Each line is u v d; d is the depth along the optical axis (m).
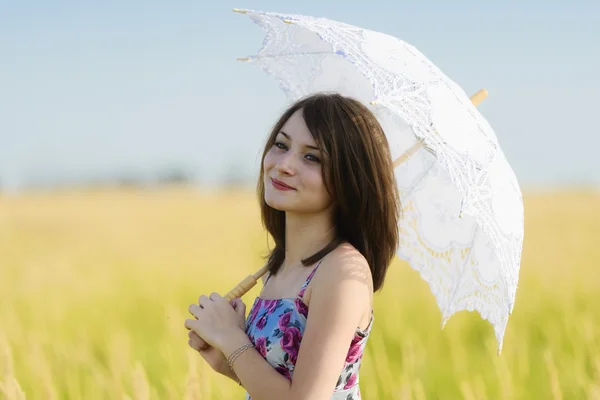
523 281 11.15
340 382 2.79
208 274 12.57
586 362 6.38
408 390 4.89
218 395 5.23
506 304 3.08
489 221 2.88
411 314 8.86
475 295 3.39
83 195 55.44
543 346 7.23
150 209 38.56
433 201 3.57
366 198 2.83
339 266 2.69
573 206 33.56
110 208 39.75
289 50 3.76
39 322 8.40
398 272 11.75
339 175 2.80
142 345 7.53
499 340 3.17
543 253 13.93
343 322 2.60
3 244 18.52
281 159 2.84
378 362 5.55
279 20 3.63
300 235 2.92
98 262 14.53
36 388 5.08
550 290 10.04
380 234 2.88
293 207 2.83
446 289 3.51
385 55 2.90
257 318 2.84
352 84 3.69
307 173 2.81
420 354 6.09
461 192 2.71
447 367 6.59
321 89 3.76
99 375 5.27
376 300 9.54
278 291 2.91
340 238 2.84
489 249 3.32
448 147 2.78
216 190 64.06
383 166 2.86
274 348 2.72
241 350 2.72
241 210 36.97
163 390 5.29
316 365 2.55
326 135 2.79
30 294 10.39
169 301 10.05
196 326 2.82
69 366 5.75
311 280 2.73
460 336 7.81
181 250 16.73
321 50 3.69
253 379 2.65
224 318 2.85
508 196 3.03
